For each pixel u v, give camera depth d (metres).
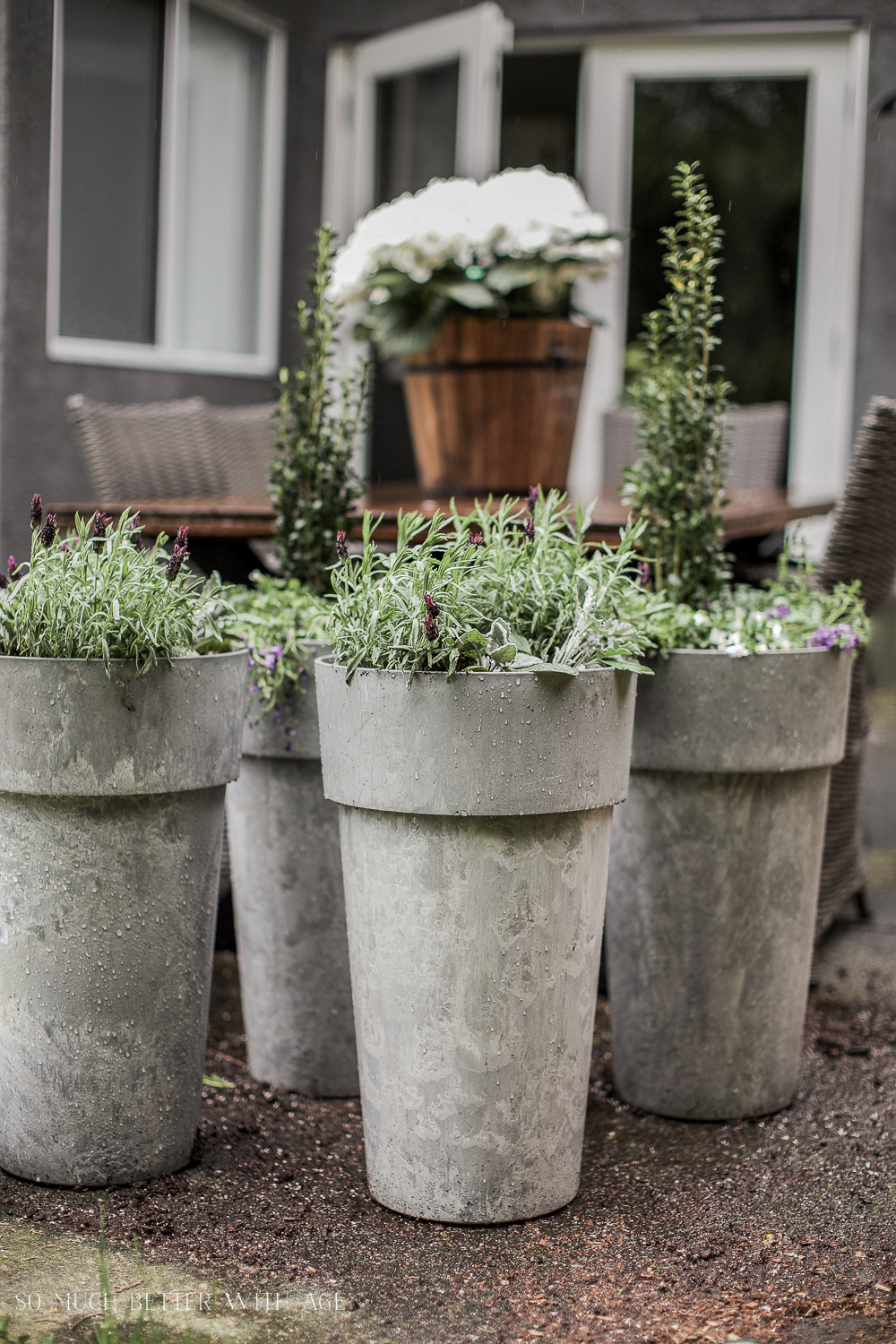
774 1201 1.75
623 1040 2.10
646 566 1.93
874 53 5.93
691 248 2.14
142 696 1.65
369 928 1.66
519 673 1.54
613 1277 1.54
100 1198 1.72
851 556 2.37
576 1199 1.76
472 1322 1.44
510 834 1.59
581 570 1.71
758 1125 2.02
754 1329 1.43
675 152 6.29
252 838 2.11
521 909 1.60
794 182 6.18
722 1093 2.03
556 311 2.84
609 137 6.29
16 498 4.64
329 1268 1.56
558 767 1.58
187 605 1.73
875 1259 1.59
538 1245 1.62
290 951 2.10
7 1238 1.60
